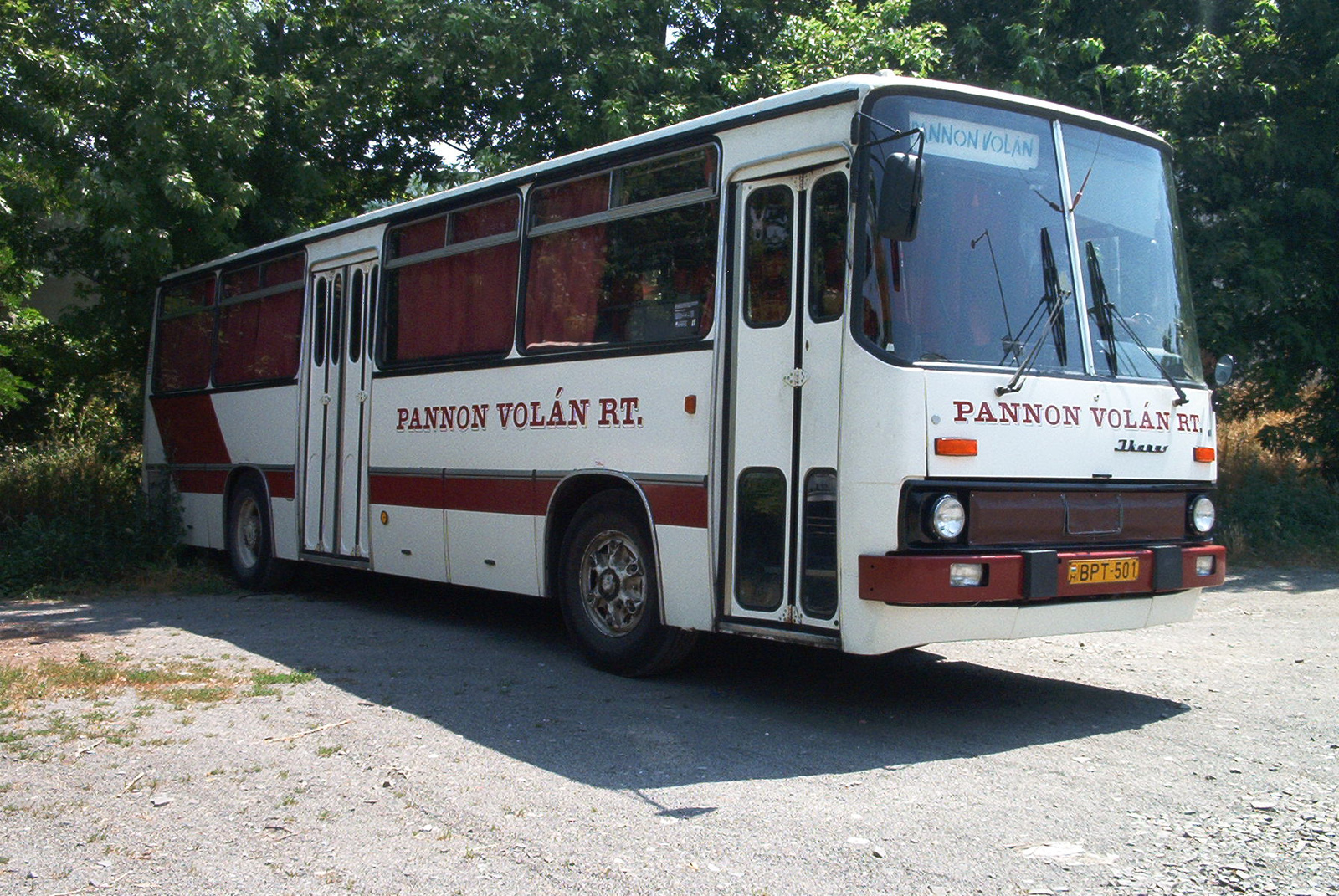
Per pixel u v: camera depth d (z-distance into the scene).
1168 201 7.42
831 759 5.79
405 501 9.73
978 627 6.10
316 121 15.88
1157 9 15.08
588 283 8.01
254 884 4.20
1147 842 4.58
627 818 4.88
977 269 6.36
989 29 16.00
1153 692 7.30
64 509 13.32
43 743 6.00
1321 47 14.28
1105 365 6.69
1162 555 6.64
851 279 6.15
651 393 7.36
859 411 6.05
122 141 14.52
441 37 16.00
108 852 4.53
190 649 8.66
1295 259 14.40
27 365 16.72
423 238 9.81
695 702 7.01
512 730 6.31
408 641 9.05
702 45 16.36
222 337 12.76
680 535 7.08
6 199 14.22
